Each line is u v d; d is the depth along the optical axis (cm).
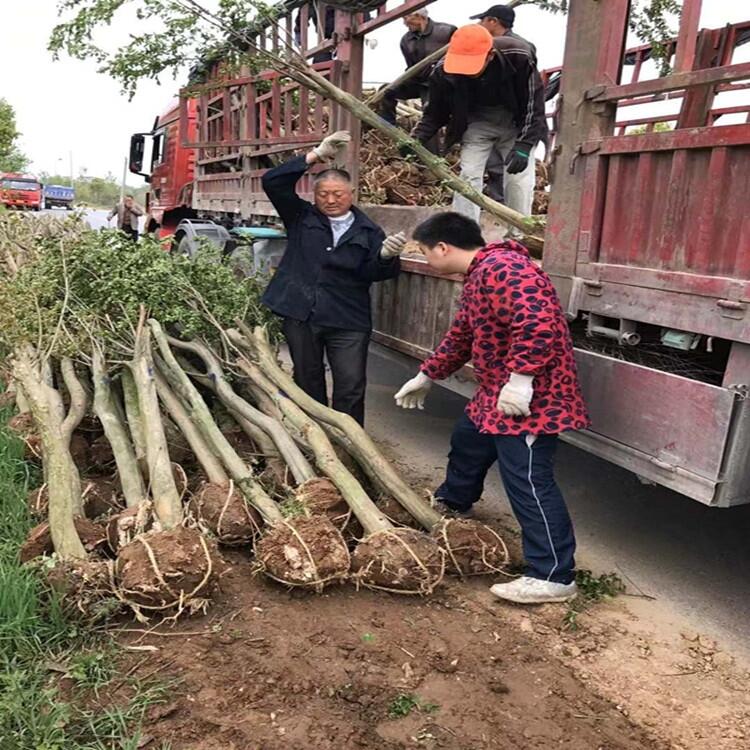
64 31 422
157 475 342
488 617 316
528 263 308
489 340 321
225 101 770
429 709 253
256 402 474
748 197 270
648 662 295
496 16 507
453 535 341
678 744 248
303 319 459
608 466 519
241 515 347
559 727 250
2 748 219
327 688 260
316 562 310
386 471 374
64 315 486
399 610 315
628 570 373
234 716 244
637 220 316
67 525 315
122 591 288
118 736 231
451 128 552
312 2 582
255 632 289
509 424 317
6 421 457
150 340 465
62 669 262
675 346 304
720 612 336
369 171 684
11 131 2745
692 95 378
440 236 337
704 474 287
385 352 534
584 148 336
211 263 530
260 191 738
